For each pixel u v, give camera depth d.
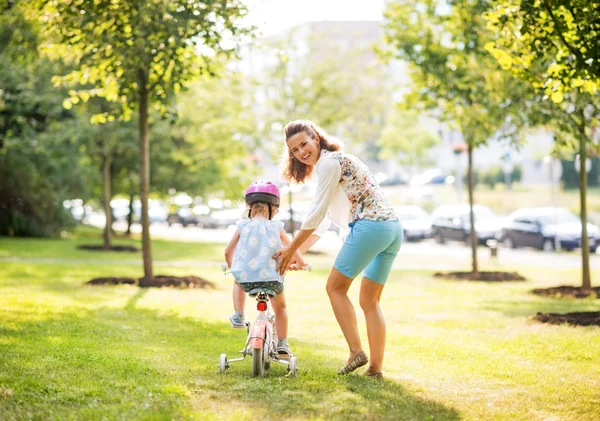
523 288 15.19
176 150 30.73
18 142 24.97
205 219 53.12
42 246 26.00
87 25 11.51
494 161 69.69
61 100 22.08
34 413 4.77
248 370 6.29
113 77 13.30
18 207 32.41
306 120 6.35
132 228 52.75
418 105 17.38
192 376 5.97
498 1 8.55
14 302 10.51
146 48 11.32
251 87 26.50
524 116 13.45
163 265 19.67
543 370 6.76
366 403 5.24
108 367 6.17
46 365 6.18
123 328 8.62
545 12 7.98
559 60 8.31
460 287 15.27
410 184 64.69
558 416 5.14
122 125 23.58
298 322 9.77
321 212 5.87
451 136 62.97
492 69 13.89
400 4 16.34
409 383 6.00
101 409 4.88
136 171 31.67
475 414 5.09
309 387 5.63
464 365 6.90
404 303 12.20
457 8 15.39
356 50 26.61
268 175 45.62
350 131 27.89
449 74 15.67
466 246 34.22
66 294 11.97
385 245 6.00
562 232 29.94
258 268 5.79
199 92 25.70
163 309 10.64
